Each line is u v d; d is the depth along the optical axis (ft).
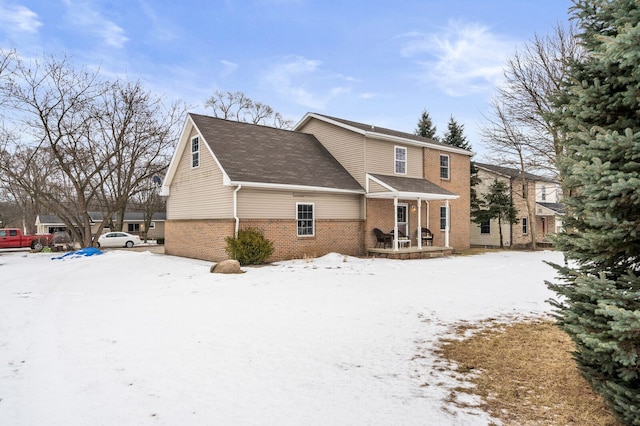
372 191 58.90
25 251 88.48
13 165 77.77
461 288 32.30
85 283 36.11
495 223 93.50
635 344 9.56
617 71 11.32
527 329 20.36
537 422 10.94
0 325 21.31
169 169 62.64
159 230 155.53
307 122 70.85
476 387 13.29
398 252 55.93
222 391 12.93
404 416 11.23
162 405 11.95
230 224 48.16
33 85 70.79
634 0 10.81
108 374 14.44
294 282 35.27
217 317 23.02
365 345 17.84
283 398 12.41
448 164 75.00
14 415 11.35
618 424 10.70
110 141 83.20
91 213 144.15
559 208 98.89
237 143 55.77
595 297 10.27
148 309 25.18
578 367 12.34
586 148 11.07
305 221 54.90
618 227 10.09
